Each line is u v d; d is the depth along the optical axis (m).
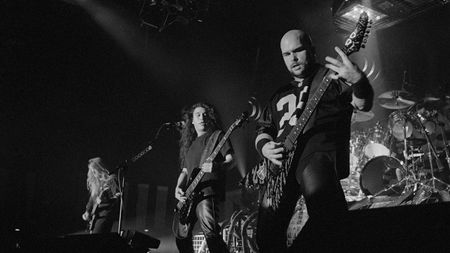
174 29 8.20
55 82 7.56
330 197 1.96
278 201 2.19
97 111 7.89
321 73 2.34
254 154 8.50
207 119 4.18
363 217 1.24
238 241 5.51
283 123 2.40
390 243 1.13
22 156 7.07
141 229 7.73
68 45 7.68
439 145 5.82
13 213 6.71
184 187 4.04
